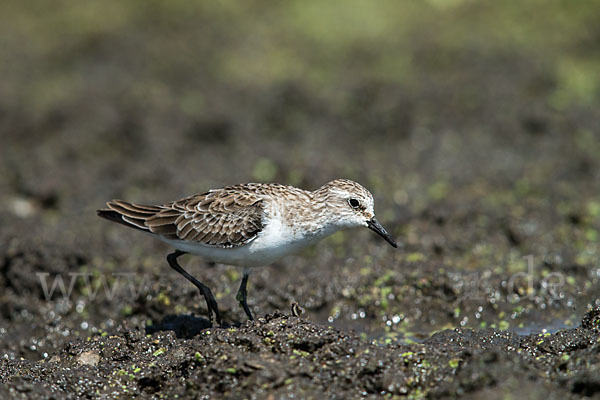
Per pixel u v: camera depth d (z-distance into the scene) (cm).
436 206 1639
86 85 2483
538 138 2041
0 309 1372
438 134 2095
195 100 2336
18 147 2147
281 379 873
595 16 2639
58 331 1298
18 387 923
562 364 888
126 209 1188
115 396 950
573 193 1723
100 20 2934
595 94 2244
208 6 2977
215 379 896
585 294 1321
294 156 1919
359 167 1852
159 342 1077
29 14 3030
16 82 2541
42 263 1426
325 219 1162
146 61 2648
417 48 2591
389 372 888
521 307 1296
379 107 2197
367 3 2895
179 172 1922
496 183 1797
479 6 2808
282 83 2389
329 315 1322
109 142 2125
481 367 847
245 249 1139
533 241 1526
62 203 1811
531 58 2431
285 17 2884
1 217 1719
